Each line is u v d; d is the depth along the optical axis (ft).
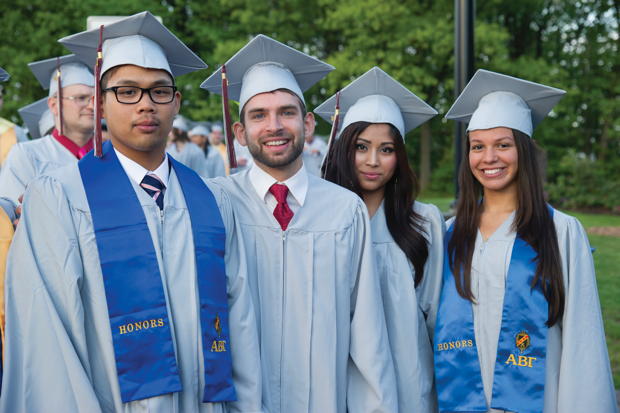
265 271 9.50
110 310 7.80
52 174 8.29
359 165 11.05
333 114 12.55
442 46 65.51
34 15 65.98
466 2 22.24
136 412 7.73
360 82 11.45
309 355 9.28
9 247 8.51
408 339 10.48
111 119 8.32
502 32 67.31
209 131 42.29
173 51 9.16
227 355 8.38
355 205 10.05
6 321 7.72
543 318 9.76
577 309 9.78
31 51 64.49
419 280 10.88
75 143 14.57
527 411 9.54
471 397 9.90
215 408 8.22
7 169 13.66
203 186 9.00
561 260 9.93
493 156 10.35
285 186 9.78
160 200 8.43
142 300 7.89
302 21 71.51
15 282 7.80
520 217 10.22
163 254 8.18
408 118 11.97
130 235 8.04
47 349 7.58
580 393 9.52
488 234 10.50
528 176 10.30
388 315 10.62
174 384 7.81
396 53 66.59
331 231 9.74
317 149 30.63
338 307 9.55
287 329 9.34
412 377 10.35
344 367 9.55
